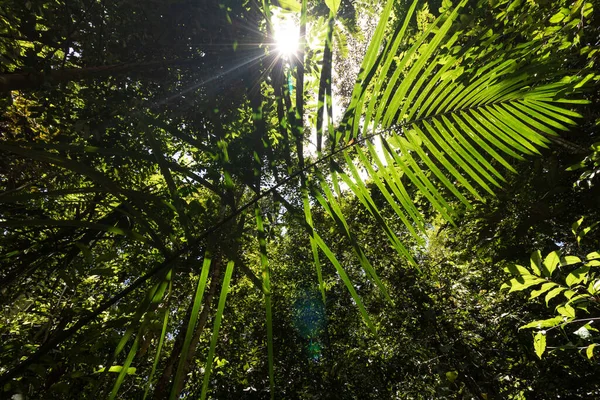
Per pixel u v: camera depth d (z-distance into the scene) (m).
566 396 3.35
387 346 5.62
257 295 7.44
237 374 6.77
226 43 2.10
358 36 2.51
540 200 2.35
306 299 8.75
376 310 6.11
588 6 1.37
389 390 6.07
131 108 2.06
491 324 4.61
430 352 4.69
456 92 0.93
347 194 5.21
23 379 0.98
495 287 4.71
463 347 4.36
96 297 2.74
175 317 5.34
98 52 1.98
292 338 8.32
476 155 0.94
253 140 0.84
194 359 4.97
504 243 3.13
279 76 1.05
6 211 1.78
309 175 0.83
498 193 2.67
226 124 2.45
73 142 2.16
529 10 1.49
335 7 0.81
